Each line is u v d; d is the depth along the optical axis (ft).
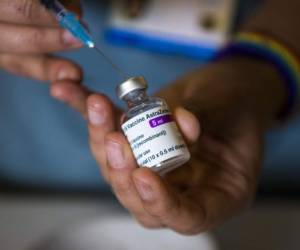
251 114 2.50
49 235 2.87
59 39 2.11
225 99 2.43
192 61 3.49
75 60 3.45
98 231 2.77
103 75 3.47
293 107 2.94
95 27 3.45
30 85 3.48
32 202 3.26
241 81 2.64
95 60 3.46
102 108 1.92
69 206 3.23
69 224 3.01
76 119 3.51
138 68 3.50
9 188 3.61
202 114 2.26
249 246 2.92
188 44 3.45
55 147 3.54
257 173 2.39
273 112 2.83
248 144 2.40
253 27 2.98
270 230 3.03
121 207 3.25
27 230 3.00
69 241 2.70
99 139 2.02
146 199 1.75
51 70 2.54
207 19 3.43
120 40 3.47
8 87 3.49
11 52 2.19
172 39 3.45
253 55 2.89
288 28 2.93
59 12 2.03
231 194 2.22
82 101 2.29
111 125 1.97
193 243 2.71
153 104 1.85
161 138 1.78
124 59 3.49
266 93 2.72
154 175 1.69
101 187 3.56
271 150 3.49
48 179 3.59
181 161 1.86
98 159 2.08
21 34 2.08
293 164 3.49
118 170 1.86
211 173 2.27
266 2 3.20
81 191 3.58
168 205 1.77
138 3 3.43
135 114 1.82
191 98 2.31
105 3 3.42
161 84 3.49
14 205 3.22
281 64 2.85
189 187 2.20
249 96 2.57
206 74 2.65
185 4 3.42
